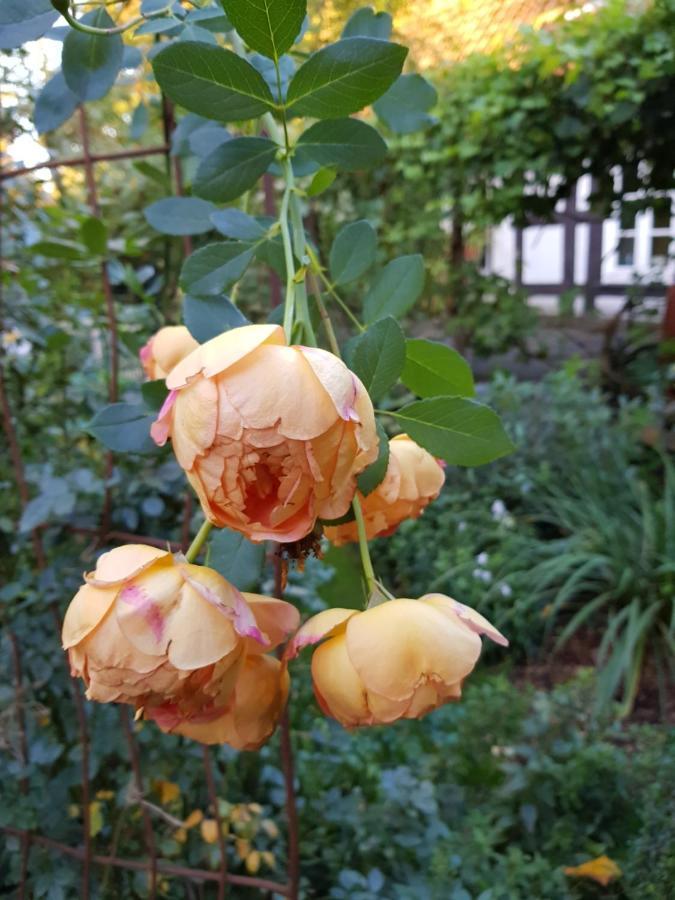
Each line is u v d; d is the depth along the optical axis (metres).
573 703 0.97
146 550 0.28
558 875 0.76
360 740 0.91
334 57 0.28
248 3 0.26
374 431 0.25
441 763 0.94
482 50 1.64
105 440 0.34
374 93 0.29
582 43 1.54
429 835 0.78
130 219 0.93
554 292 3.96
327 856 0.74
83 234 0.52
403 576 1.51
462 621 0.28
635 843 0.76
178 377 0.24
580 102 1.58
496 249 3.95
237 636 0.27
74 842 0.63
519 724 0.97
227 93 0.29
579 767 0.87
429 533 1.55
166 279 0.63
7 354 0.68
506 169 1.76
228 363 0.23
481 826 0.82
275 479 0.25
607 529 1.49
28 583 0.60
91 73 0.36
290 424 0.22
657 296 2.06
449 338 2.09
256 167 0.33
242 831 0.67
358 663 0.27
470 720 0.97
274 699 0.31
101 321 0.71
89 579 0.27
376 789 0.85
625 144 1.69
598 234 3.30
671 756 0.82
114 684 0.26
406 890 0.70
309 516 0.24
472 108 1.69
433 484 0.35
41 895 0.59
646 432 1.74
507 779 0.88
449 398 0.29
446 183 1.91
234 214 0.35
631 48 1.51
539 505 1.62
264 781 0.75
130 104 0.87
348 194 1.96
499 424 0.29
